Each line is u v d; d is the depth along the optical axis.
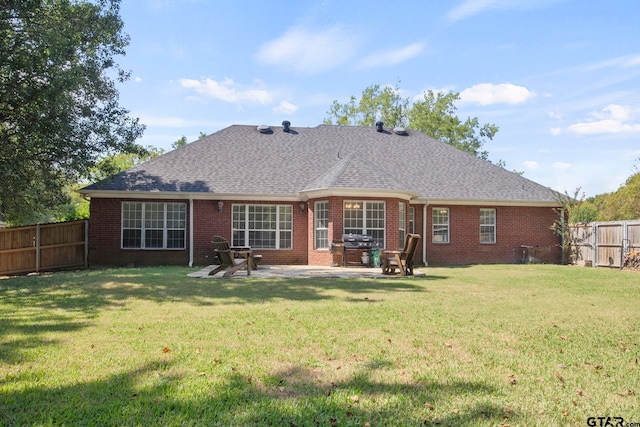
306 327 6.34
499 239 21.09
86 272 14.99
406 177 21.12
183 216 18.92
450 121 42.72
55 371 4.35
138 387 3.95
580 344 5.59
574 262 20.53
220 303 8.48
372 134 24.31
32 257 16.97
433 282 12.32
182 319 6.88
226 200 19.05
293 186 19.52
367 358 4.88
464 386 4.07
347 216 17.66
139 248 18.52
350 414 3.46
